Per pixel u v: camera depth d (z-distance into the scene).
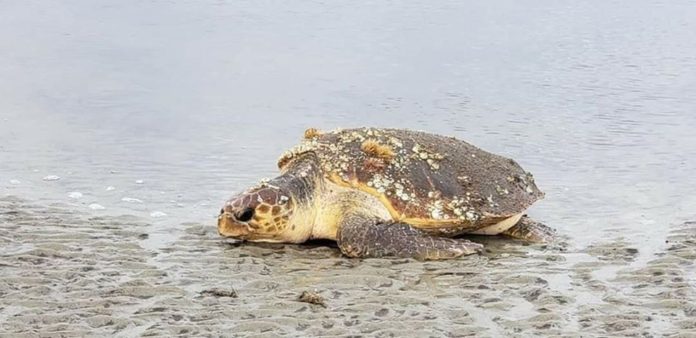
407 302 11.57
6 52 35.28
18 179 18.61
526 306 11.50
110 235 14.48
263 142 23.44
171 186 18.58
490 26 44.59
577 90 31.31
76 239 14.09
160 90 30.03
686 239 15.01
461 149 15.91
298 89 31.09
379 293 11.95
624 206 17.77
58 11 44.78
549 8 49.66
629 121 26.62
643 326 10.73
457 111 28.11
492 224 15.06
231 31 41.94
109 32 40.69
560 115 27.47
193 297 11.59
